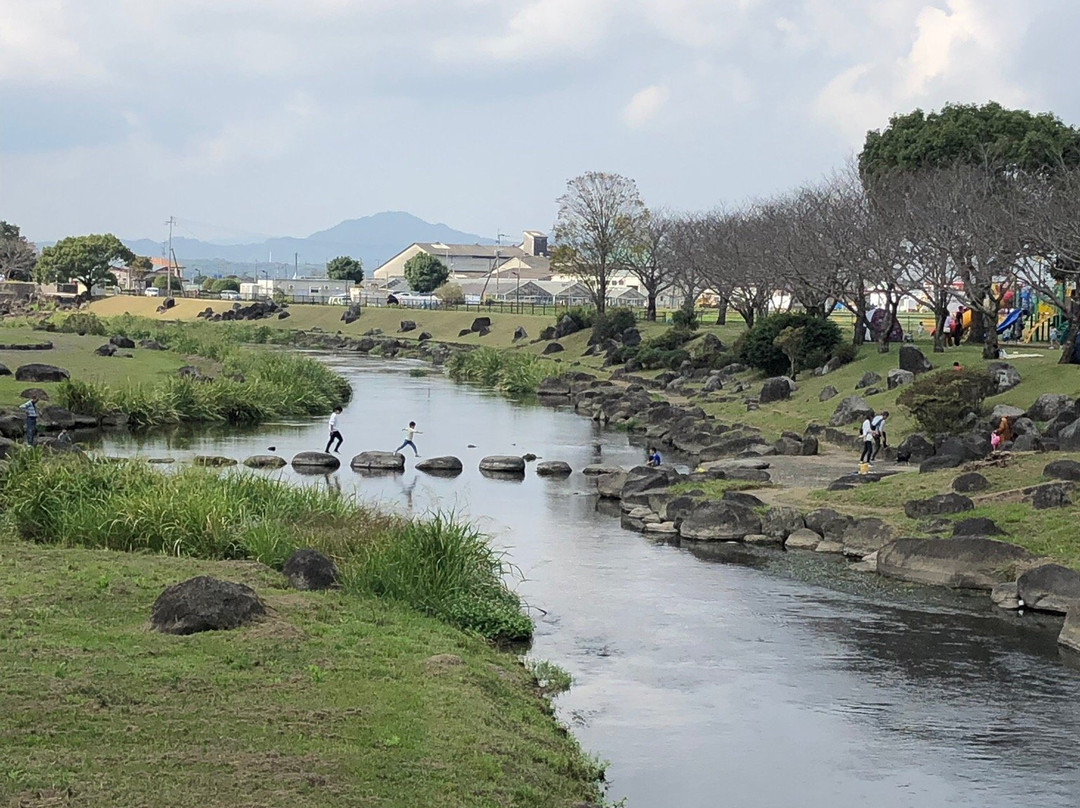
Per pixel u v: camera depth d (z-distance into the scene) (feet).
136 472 94.22
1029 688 63.82
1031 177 203.31
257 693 48.70
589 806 43.14
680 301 531.09
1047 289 184.03
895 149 244.83
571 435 191.21
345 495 114.11
